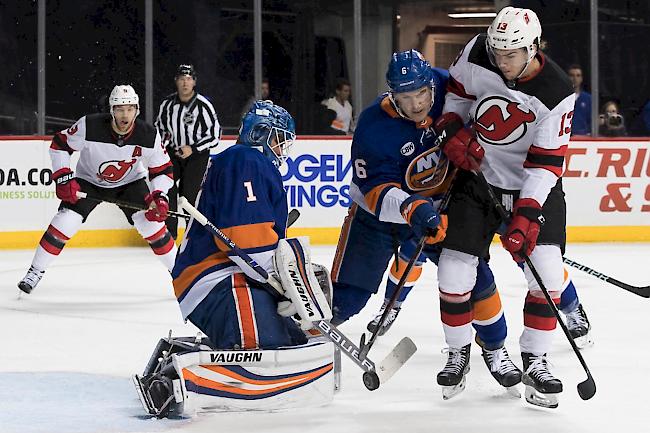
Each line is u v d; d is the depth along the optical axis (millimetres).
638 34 15125
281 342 5094
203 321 5125
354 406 5199
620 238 14312
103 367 6188
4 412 5023
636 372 6109
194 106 12227
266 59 14664
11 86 13992
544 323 5164
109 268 11219
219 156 5191
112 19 14172
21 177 13117
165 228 9125
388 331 7523
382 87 14922
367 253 6020
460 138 5211
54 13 14000
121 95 8445
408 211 5199
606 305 8750
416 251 5148
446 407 5207
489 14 15000
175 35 14383
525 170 5184
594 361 6441
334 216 13875
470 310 5285
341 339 5066
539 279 5035
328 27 14703
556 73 5098
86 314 8211
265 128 5219
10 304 8711
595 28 14820
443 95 5547
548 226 5266
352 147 5660
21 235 13133
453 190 5332
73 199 8586
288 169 13703
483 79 5148
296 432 4672
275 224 5137
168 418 4887
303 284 4988
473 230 5188
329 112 14773
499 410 5148
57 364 6285
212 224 4977
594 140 14219
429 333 7438
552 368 6230
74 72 14125
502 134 5234
